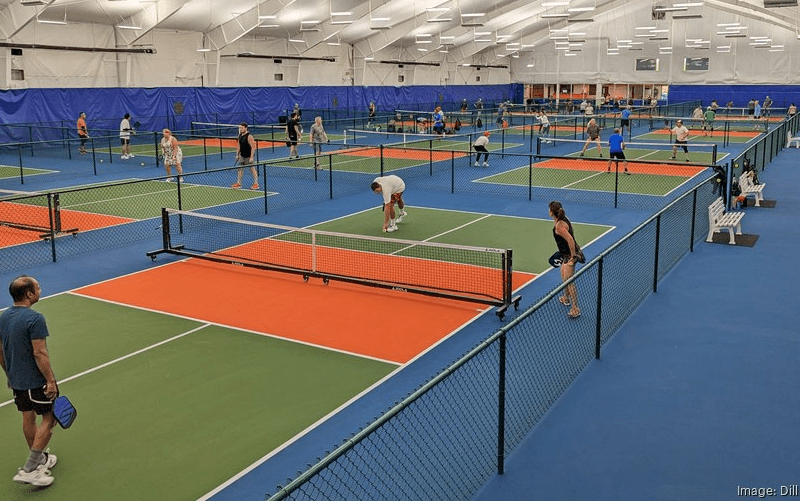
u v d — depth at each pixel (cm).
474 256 1391
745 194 1889
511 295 1059
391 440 677
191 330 999
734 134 4294
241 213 1841
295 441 690
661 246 1449
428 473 614
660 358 880
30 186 2303
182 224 1672
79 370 866
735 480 607
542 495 587
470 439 675
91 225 1695
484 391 783
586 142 2948
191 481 622
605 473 620
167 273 1297
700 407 748
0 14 3284
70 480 627
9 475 635
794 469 624
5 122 3388
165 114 4128
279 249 1458
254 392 800
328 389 805
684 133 2867
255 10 4144
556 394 775
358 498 555
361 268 1305
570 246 999
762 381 812
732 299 1112
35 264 1357
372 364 875
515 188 2227
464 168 2708
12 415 755
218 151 3409
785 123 3456
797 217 1758
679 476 614
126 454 670
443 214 1817
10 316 611
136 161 2997
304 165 2797
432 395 777
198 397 789
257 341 956
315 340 959
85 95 3722
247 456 663
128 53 3912
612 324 998
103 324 1026
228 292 1180
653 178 2428
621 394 780
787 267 1295
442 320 1034
